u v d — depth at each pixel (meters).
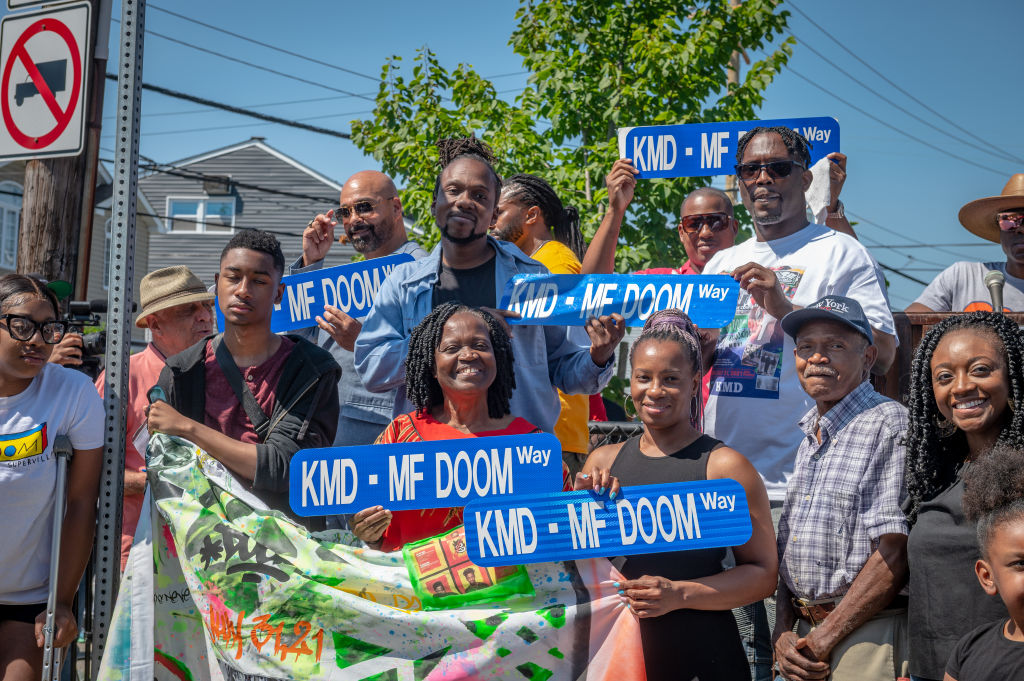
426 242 10.05
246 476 3.52
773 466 3.97
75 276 5.91
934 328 3.14
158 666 3.38
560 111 9.74
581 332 4.13
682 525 3.07
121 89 3.65
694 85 9.43
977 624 2.79
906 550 3.16
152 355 5.03
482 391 3.36
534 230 5.12
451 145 5.31
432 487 3.14
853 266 4.12
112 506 3.62
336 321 4.00
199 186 32.00
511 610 3.16
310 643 3.19
